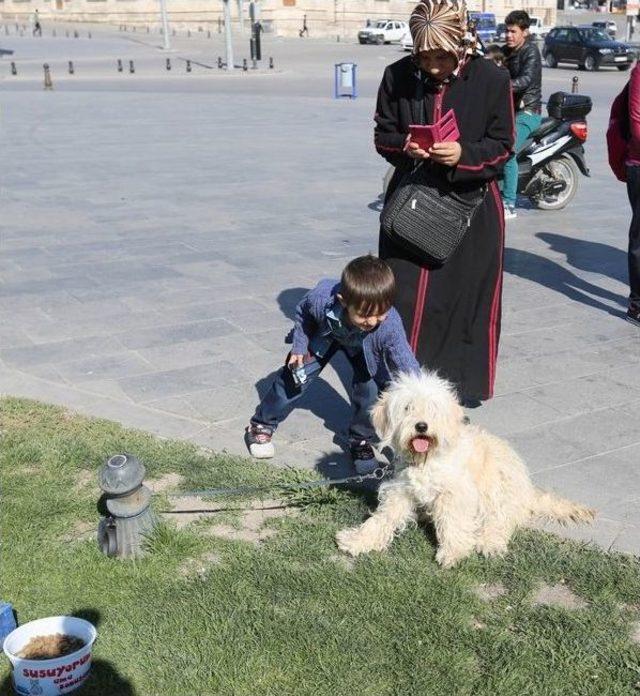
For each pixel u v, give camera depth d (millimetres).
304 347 4188
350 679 2900
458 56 4172
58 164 14539
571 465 4461
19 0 85250
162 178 13227
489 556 3588
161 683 2898
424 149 4125
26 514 3900
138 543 3629
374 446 4438
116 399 5250
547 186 10969
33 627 2980
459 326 4664
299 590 3381
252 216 10625
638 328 6633
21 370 5684
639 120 6059
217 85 31922
